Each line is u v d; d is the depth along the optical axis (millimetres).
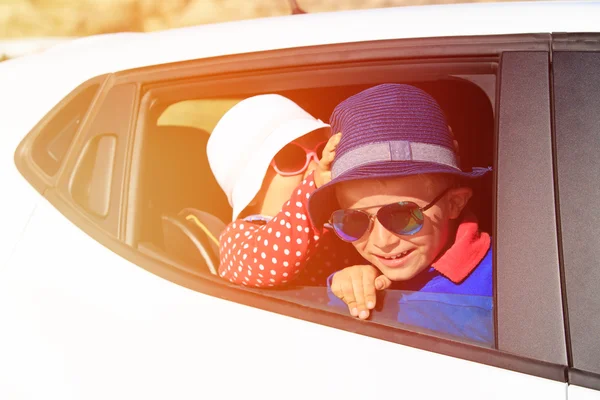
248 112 2389
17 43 7188
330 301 1886
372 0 6941
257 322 1785
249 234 2115
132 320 1876
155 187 2250
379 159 1833
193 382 1753
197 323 1822
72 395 1844
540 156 1638
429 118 1893
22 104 2369
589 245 1551
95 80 2266
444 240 1922
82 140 2156
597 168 1596
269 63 2053
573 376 1495
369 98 1931
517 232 1602
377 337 1697
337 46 2014
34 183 2186
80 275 1982
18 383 1909
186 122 2398
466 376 1574
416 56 1926
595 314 1512
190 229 2295
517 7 1963
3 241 2109
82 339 1892
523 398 1507
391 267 1895
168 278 1924
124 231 2025
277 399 1672
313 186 1977
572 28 1811
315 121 2373
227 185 2432
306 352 1709
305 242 1956
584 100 1667
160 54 2215
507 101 1726
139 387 1792
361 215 1856
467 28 1913
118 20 7551
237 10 7637
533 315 1550
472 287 1899
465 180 2045
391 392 1603
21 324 1969
